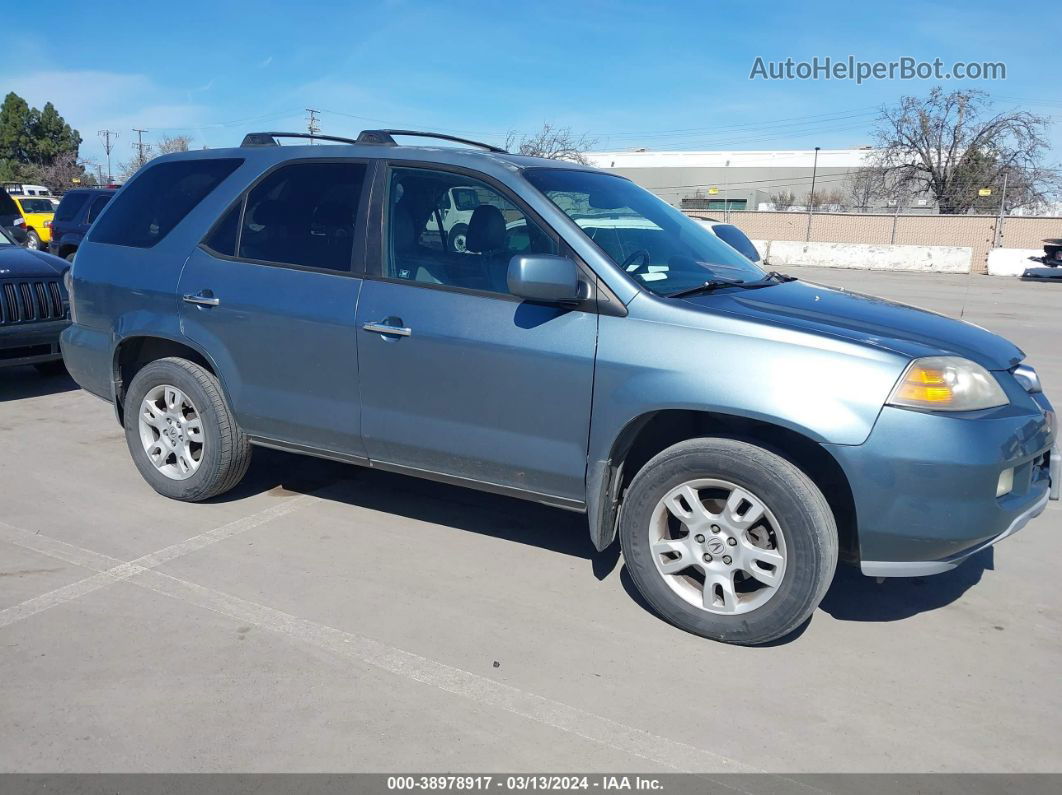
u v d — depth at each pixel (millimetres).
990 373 3410
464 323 3824
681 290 3691
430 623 3633
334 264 4219
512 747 2834
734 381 3297
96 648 3377
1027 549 4578
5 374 8516
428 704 3057
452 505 5004
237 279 4461
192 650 3375
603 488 3619
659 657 3406
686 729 2947
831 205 56125
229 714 2971
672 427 3775
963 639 3602
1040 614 3840
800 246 33312
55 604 3727
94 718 2934
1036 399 3691
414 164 4109
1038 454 3480
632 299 3535
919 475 3141
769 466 3283
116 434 6391
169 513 4801
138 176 5102
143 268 4793
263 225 4477
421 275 3994
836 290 4348
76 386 8039
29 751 2760
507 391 3760
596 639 3535
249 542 4422
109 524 4629
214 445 4668
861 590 4055
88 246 5113
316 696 3086
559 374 3627
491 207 3904
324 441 4367
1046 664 3414
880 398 3156
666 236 4215
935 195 43531
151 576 4016
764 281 4184
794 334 3293
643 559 3615
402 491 5211
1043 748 2879
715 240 4629
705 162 65750
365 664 3305
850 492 3330
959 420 3174
